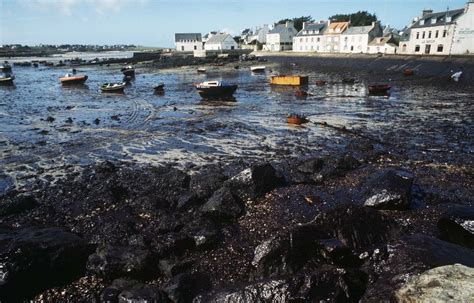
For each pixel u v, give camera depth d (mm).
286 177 15180
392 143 20016
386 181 12594
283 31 113312
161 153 19000
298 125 24625
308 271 8117
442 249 7836
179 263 8930
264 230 10883
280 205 12422
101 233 10680
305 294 7000
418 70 54594
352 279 7355
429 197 12898
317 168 15664
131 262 8625
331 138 21312
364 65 67938
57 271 8617
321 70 69562
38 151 19438
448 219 9961
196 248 9945
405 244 8227
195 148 19844
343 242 9133
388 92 38625
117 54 174875
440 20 65000
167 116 28625
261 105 33062
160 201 12781
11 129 24281
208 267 9086
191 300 7715
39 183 15023
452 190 13477
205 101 35875
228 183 13258
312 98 36281
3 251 8195
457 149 18625
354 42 91000
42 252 8492
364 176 14961
